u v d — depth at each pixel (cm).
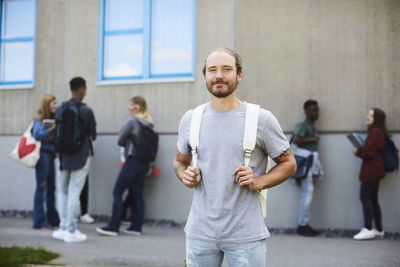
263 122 207
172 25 758
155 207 729
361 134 658
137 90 753
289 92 682
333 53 671
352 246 542
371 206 594
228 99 211
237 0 707
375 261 456
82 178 549
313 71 676
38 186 642
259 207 205
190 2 750
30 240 550
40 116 613
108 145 761
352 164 656
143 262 448
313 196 662
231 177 202
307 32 680
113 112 762
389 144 605
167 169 729
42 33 811
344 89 666
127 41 779
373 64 659
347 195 654
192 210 212
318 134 670
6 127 818
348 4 669
